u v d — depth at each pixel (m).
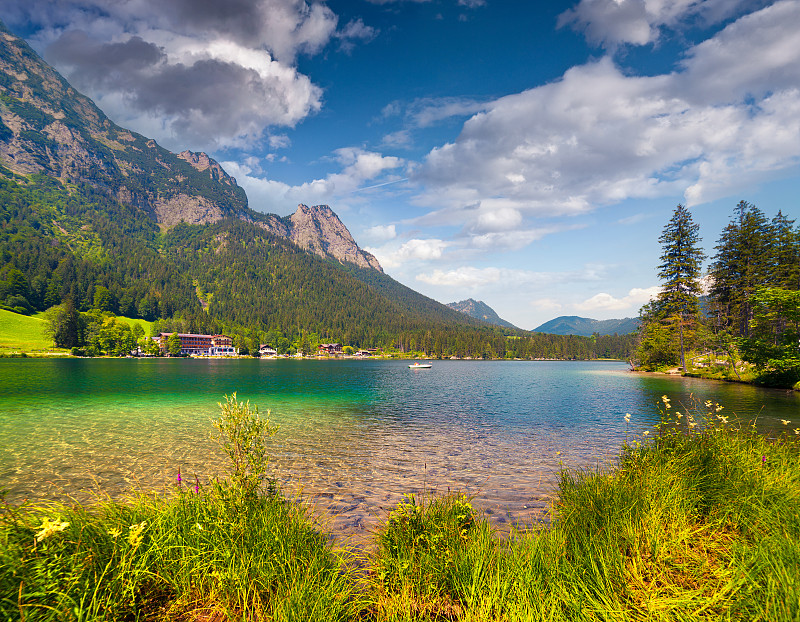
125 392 35.81
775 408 22.61
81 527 4.24
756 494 5.88
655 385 42.81
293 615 3.62
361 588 4.67
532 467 12.34
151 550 4.09
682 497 6.00
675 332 63.56
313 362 162.88
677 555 4.64
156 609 3.85
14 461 12.88
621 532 5.07
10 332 130.62
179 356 169.25
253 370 87.69
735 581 3.75
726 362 51.38
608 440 16.39
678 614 3.49
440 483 10.70
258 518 5.01
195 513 5.07
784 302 33.44
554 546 4.98
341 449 14.83
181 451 14.22
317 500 9.36
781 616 3.25
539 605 3.82
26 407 25.94
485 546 4.98
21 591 3.19
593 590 4.00
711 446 7.72
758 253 56.47
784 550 4.07
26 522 4.09
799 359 32.91
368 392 39.56
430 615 4.02
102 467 12.13
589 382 53.16
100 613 3.45
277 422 21.28
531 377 69.31
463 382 56.28
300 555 4.68
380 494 9.82
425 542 5.05
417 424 20.67
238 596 3.99
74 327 130.12
